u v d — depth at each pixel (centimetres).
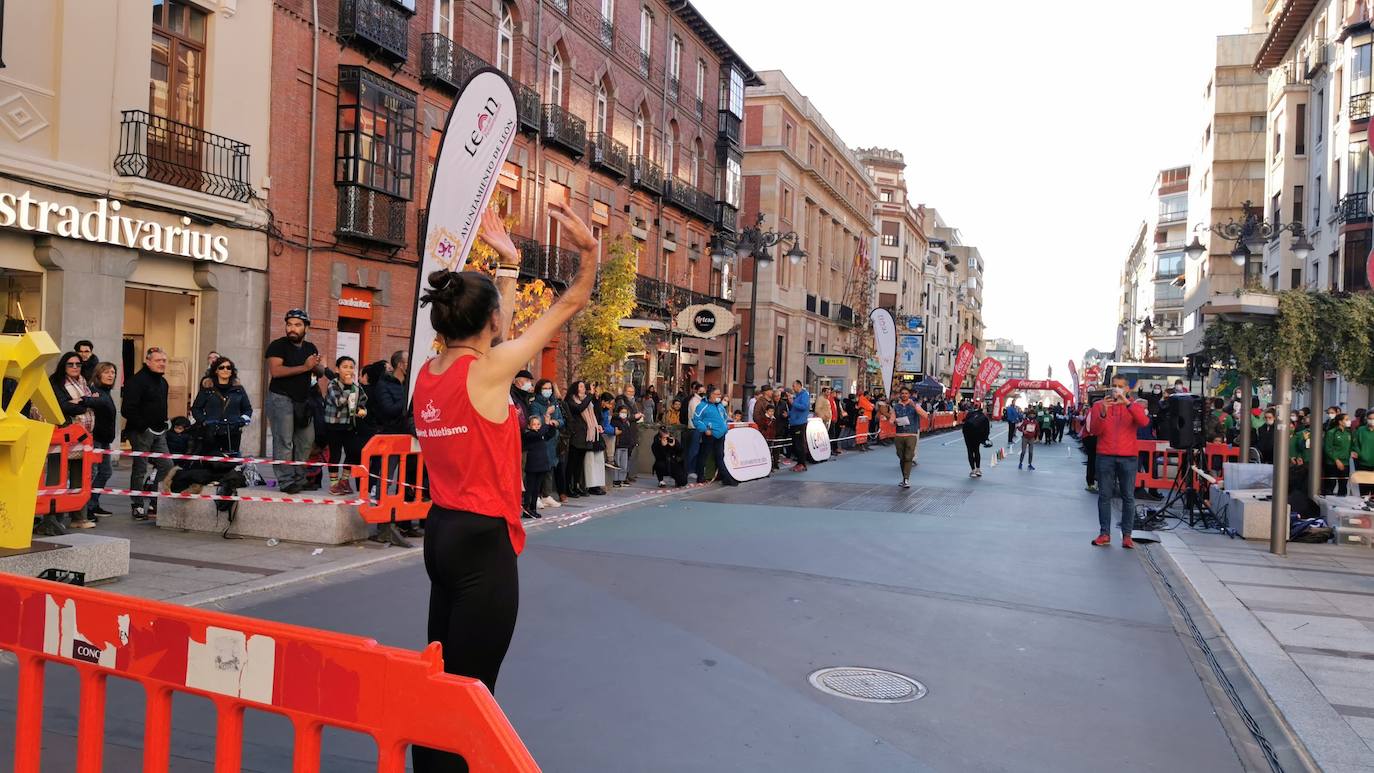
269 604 691
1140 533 1220
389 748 200
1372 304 1091
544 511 1262
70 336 1393
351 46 1930
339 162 1908
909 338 5797
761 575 866
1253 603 790
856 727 483
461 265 934
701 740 456
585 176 2914
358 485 1086
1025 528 1245
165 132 1548
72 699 473
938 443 3606
